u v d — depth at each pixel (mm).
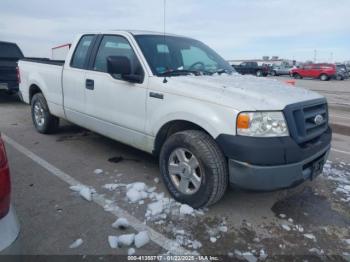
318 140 3342
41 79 5641
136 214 3199
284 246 2803
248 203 3547
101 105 4328
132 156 4867
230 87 3318
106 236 2830
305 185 4098
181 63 4152
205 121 3053
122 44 4156
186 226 3025
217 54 4996
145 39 4090
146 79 3676
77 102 4805
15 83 9320
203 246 2756
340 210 3482
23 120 7277
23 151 4988
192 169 3250
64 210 3234
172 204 3396
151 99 3600
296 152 2902
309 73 34219
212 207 3402
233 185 3014
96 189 3725
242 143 2842
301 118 3062
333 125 8250
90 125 4652
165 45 4195
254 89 3330
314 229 3090
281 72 41500
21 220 3027
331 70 32625
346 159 5262
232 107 2922
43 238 2770
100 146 5324
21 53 10203
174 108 3324
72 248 2656
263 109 2879
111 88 4109
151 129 3648
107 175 4137
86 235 2834
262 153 2809
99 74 4328
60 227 2938
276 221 3207
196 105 3156
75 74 4773
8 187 1860
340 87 23000
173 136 3373
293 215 3344
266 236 2939
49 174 4125
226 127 2928
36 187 3738
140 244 2707
